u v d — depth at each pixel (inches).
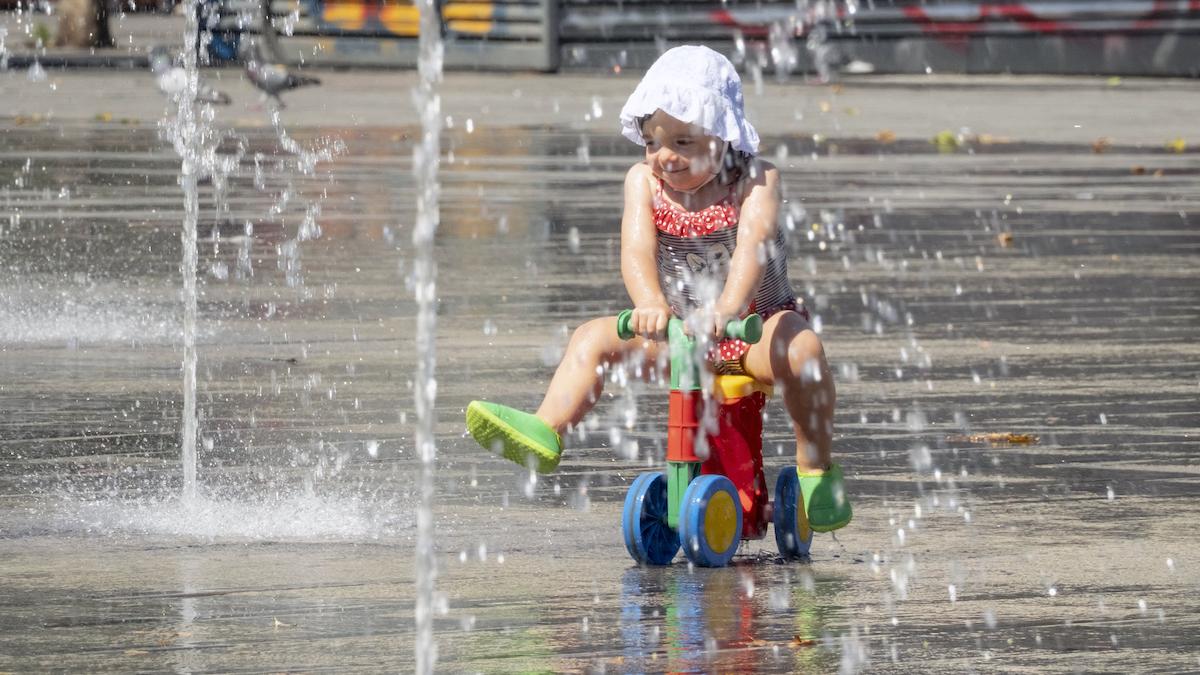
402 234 1173.1
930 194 1437.0
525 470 554.3
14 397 661.9
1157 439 604.4
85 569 432.8
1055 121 2191.2
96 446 581.0
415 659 360.5
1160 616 396.8
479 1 3142.2
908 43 3016.7
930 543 468.1
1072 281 998.4
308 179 1515.7
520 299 907.4
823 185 1493.6
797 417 459.2
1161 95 2571.4
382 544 461.7
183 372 713.0
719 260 475.2
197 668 353.7
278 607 399.5
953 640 378.0
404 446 583.8
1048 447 590.9
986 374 724.7
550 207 1333.7
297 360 740.0
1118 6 2906.0
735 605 406.6
